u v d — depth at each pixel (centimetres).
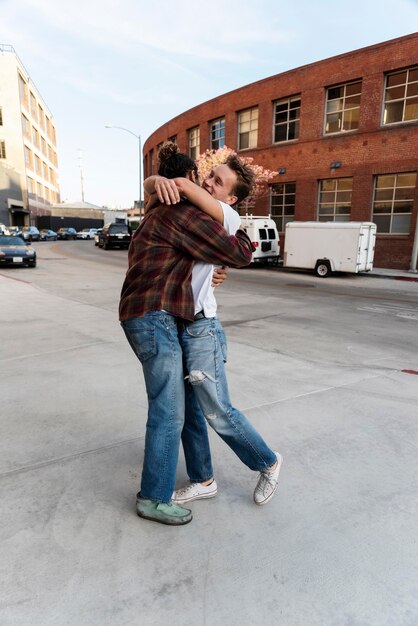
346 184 2073
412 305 1022
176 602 173
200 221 193
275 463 233
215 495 247
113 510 230
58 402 372
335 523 225
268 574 189
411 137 1814
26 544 203
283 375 459
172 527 219
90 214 7931
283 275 1759
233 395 395
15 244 1741
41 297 979
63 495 242
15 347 551
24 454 285
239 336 651
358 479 266
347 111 2034
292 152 2233
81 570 188
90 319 737
